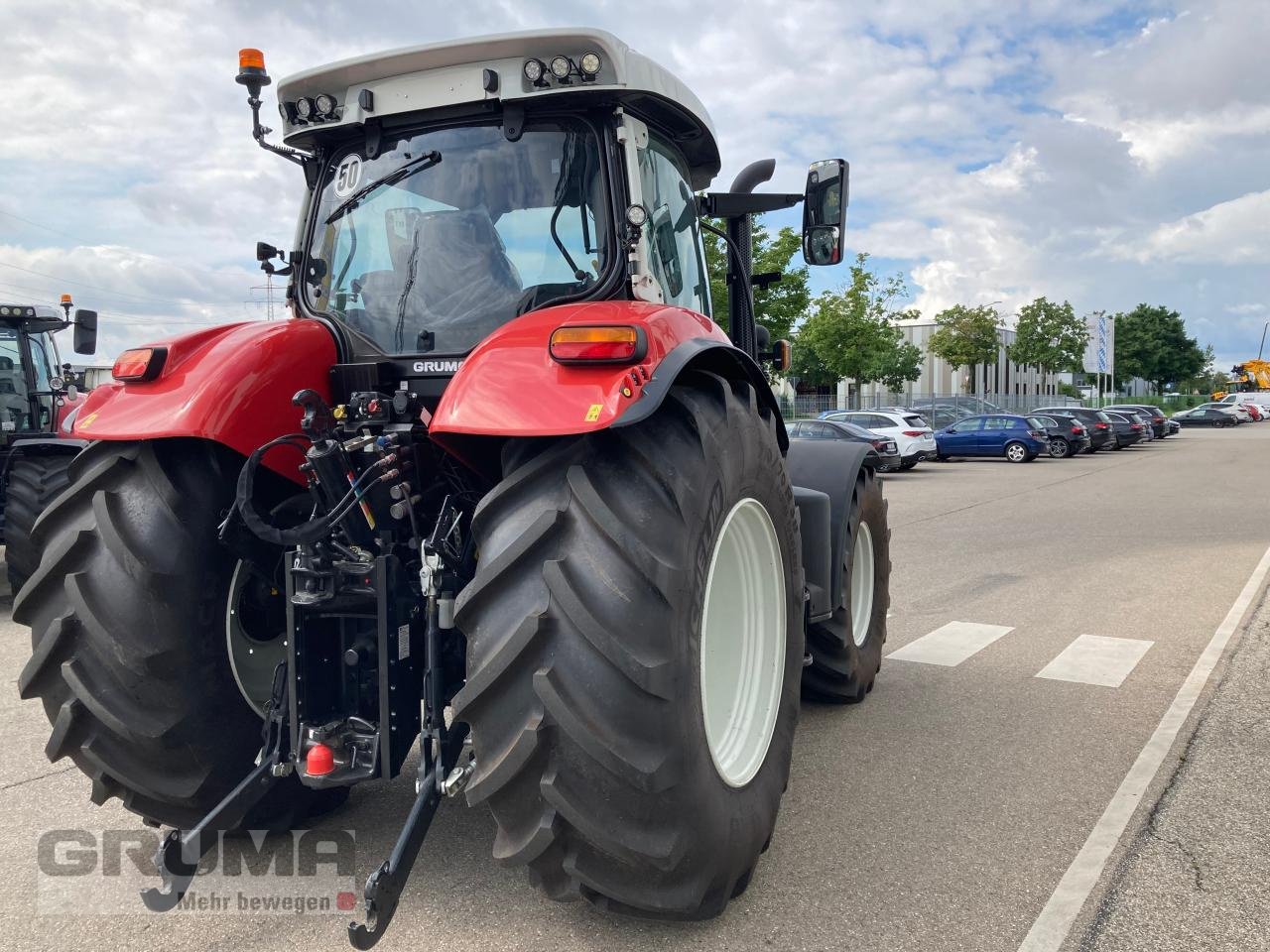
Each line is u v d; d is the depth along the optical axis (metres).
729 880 2.57
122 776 2.64
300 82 3.06
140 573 2.60
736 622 2.93
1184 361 85.81
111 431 2.68
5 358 9.30
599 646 2.14
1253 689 4.98
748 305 4.21
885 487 18.56
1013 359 57.38
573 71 2.80
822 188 3.86
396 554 2.74
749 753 2.81
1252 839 3.24
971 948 2.58
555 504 2.27
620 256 2.87
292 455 2.91
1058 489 17.31
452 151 3.02
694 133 3.37
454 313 2.99
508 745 2.20
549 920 2.71
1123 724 4.47
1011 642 6.14
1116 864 3.06
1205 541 10.29
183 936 2.65
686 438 2.43
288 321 3.07
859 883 2.95
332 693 2.72
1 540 7.74
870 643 4.94
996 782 3.76
